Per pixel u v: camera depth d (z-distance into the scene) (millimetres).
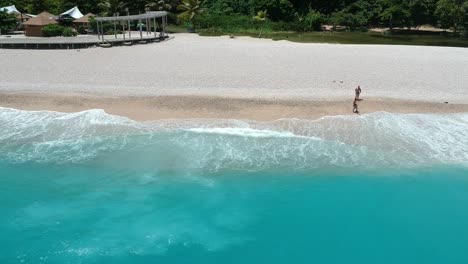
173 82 43125
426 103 37625
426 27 93000
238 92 40094
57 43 59406
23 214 24078
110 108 36188
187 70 47656
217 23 84250
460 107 36938
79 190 25984
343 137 31547
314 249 22125
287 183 26578
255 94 39531
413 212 24453
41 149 29922
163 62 51375
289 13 91438
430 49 61500
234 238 22750
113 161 28562
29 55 55156
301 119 34219
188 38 71062
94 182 26641
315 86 42094
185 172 27484
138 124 33344
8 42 59719
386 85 42688
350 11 93250
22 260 21016
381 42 72438
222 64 50500
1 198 25156
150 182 26609
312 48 61156
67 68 48500
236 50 58938
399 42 72875
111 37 67438
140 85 42125
